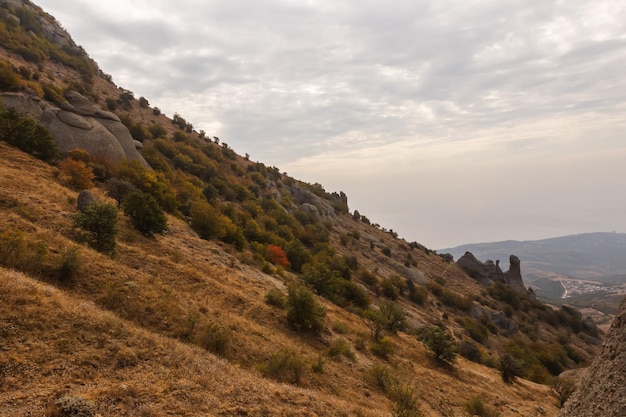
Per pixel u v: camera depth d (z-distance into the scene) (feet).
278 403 33.50
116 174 127.54
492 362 117.70
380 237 379.55
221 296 66.85
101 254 58.34
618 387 19.81
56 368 27.78
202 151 294.25
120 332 35.91
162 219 86.22
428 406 56.95
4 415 21.44
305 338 66.95
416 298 213.87
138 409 25.54
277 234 217.36
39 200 74.13
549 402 86.33
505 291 302.45
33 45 256.73
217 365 37.63
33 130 109.09
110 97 298.56
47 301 35.65
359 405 44.96
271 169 373.20
